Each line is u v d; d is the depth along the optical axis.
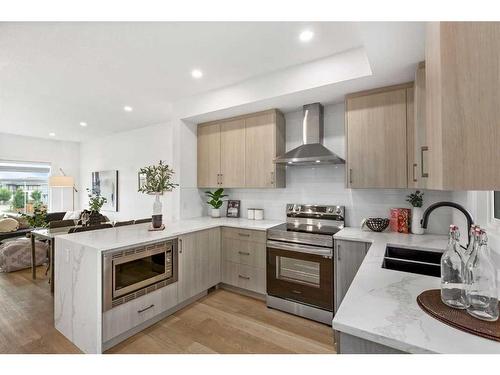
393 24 1.49
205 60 2.38
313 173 3.15
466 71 0.67
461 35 0.68
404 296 1.03
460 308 0.90
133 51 2.20
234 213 3.73
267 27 1.87
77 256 2.07
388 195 2.71
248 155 3.25
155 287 2.35
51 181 5.68
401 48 1.74
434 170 0.83
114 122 4.63
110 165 5.73
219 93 3.08
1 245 4.20
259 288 2.87
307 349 2.03
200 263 2.88
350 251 2.29
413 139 2.24
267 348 2.04
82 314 2.01
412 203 2.44
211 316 2.55
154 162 4.85
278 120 3.13
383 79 2.21
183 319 2.49
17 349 2.00
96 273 1.90
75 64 2.42
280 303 2.68
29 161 5.78
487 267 0.87
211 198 3.96
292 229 2.79
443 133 0.69
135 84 2.93
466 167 0.67
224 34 1.96
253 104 2.90
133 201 5.23
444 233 2.38
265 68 2.56
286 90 2.56
